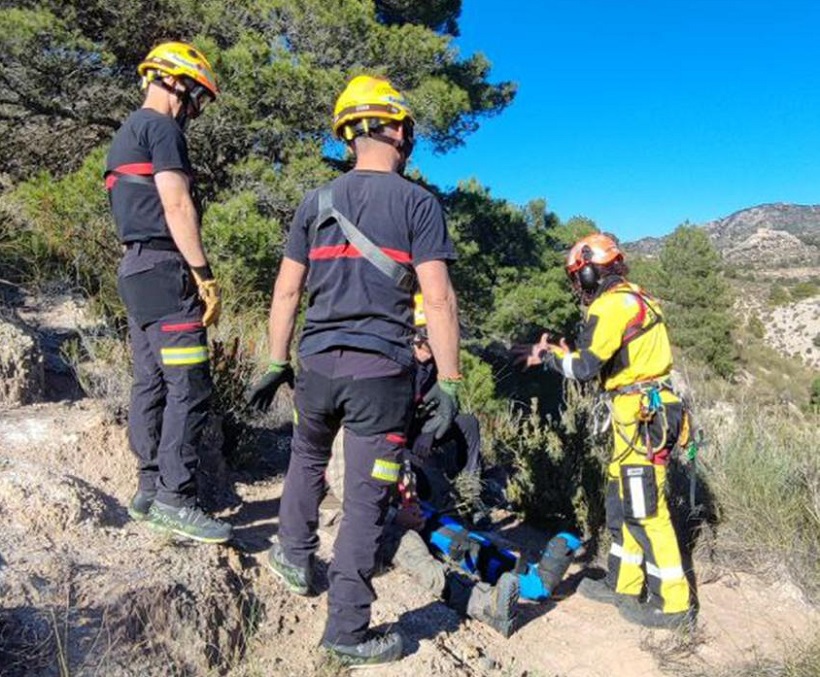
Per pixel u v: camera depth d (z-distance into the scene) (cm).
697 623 381
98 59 1253
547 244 2070
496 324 1697
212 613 292
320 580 348
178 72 321
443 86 1290
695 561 443
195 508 331
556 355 388
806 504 473
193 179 326
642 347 378
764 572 436
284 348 313
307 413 294
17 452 360
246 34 1237
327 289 284
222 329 584
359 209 282
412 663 302
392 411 281
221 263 945
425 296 281
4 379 412
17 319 496
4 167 1391
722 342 4150
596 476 493
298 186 1174
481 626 358
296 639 308
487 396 922
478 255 1697
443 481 491
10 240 680
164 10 1284
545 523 515
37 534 303
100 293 620
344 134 295
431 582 369
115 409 414
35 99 1279
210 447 421
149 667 260
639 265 4706
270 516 402
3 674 233
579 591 409
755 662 346
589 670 340
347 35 1281
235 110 1173
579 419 525
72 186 824
